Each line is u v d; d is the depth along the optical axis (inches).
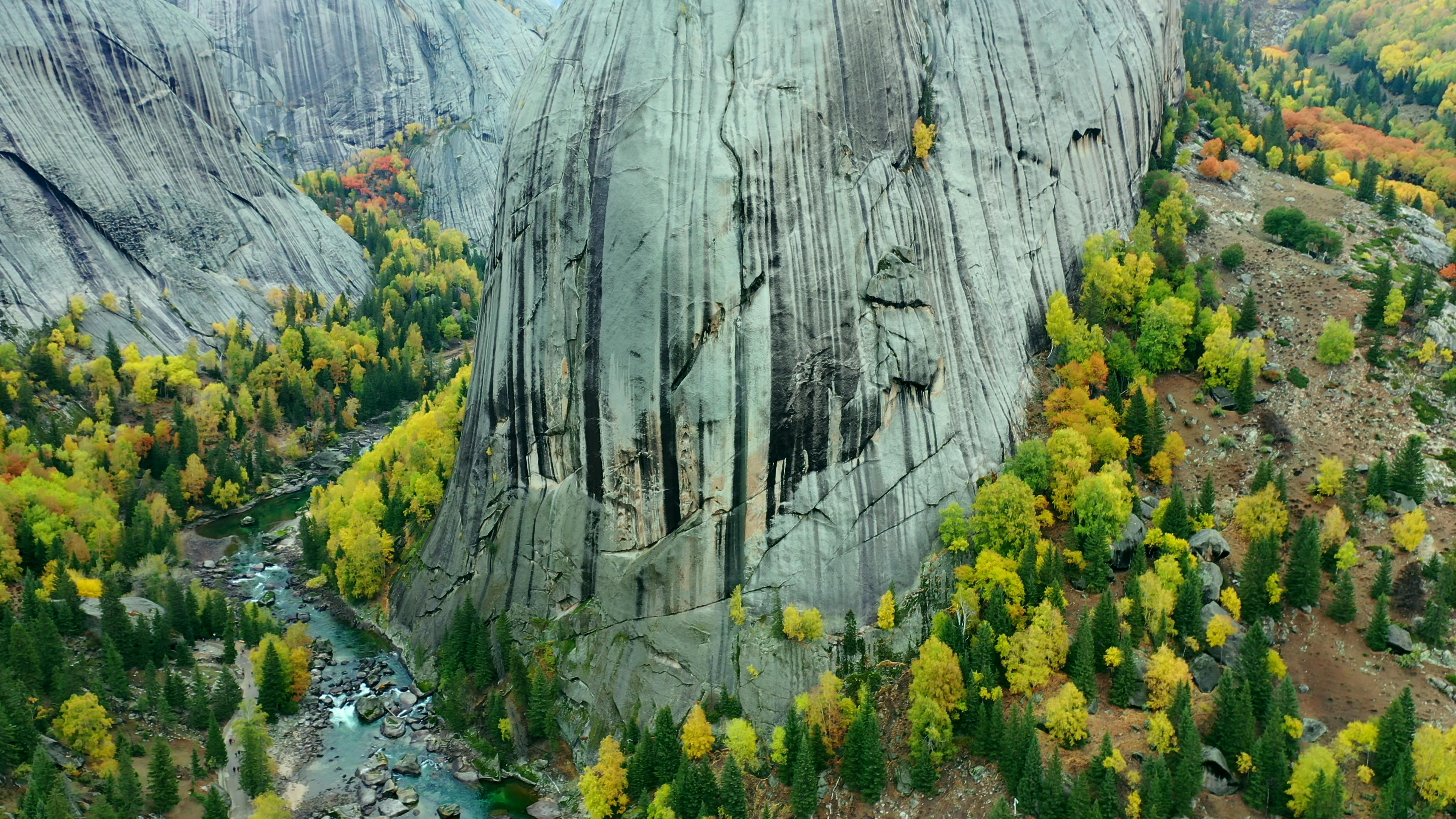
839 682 3521.2
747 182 3838.6
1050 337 4461.1
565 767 3740.2
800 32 4052.7
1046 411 4188.0
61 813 3115.2
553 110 4244.6
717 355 3786.9
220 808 3339.1
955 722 3326.8
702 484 3794.3
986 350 4178.2
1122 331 4527.6
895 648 3646.7
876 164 4065.0
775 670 3627.0
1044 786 2992.1
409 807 3597.4
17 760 3383.4
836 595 3725.4
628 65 4099.4
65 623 4175.7
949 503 3882.9
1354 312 4394.7
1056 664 3371.1
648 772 3432.6
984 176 4407.0
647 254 3848.4
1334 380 4173.2
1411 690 3228.3
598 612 3932.1
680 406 3791.8
